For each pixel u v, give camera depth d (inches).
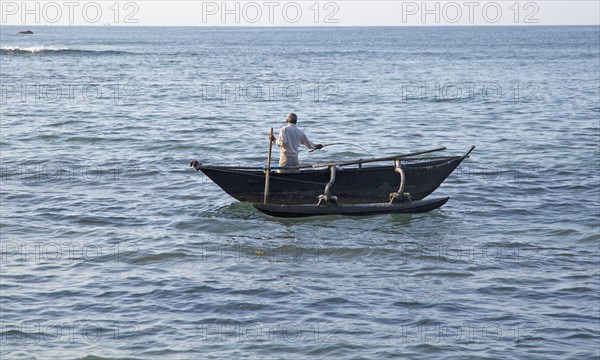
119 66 6200.8
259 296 1079.6
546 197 1651.1
